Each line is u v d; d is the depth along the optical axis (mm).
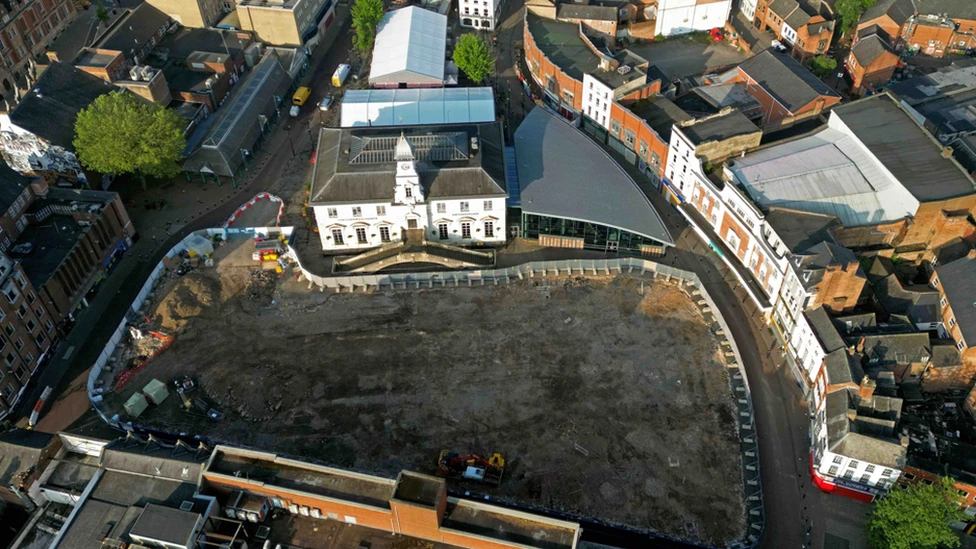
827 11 181500
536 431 101875
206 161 144000
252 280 124688
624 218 126812
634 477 96438
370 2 177875
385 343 114375
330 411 104625
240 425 103125
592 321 117562
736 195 119062
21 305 106250
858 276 103562
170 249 129375
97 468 88625
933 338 104438
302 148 156750
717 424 102750
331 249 130500
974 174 125938
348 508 77188
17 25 173750
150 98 151250
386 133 130250
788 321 110250
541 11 177500
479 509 77500
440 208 126062
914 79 157750
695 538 90188
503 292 122812
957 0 173625
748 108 147875
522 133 144250
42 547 86312
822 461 93875
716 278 125688
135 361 111625
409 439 100938
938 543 87312
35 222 122562
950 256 116125
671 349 113000
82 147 131250
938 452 93812
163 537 73750
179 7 174000
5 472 86875
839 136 132625
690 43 189000
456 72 173750
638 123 141875
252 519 78812
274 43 179750
